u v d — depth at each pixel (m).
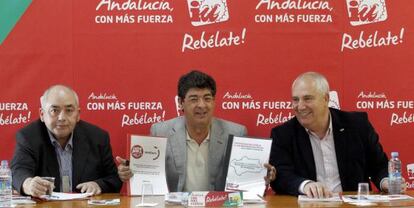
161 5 4.08
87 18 4.06
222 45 4.11
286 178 3.36
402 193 3.26
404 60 4.15
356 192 3.39
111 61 4.07
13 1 4.03
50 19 4.04
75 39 4.05
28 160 3.46
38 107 4.05
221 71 4.11
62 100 3.45
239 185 3.22
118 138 4.09
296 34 4.12
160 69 4.09
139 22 4.08
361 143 3.56
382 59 4.15
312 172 3.53
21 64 4.04
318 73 3.81
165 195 3.10
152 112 4.10
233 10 4.11
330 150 3.59
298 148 3.56
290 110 4.12
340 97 4.14
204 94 3.46
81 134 3.64
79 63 4.05
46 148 3.56
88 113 4.07
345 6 4.14
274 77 4.12
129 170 3.24
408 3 4.15
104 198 3.16
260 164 3.24
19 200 3.09
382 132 4.16
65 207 2.85
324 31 4.13
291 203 2.93
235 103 4.12
